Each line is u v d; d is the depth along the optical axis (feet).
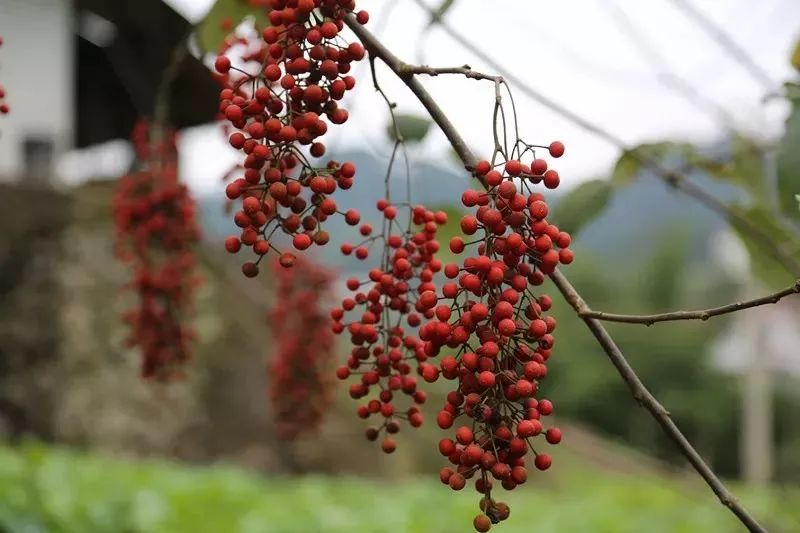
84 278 28.35
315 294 9.64
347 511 24.94
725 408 75.82
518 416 3.63
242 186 4.01
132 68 24.26
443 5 7.02
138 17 22.31
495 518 3.56
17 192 25.90
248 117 4.11
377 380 4.72
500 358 3.72
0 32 28.81
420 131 7.22
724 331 83.30
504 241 3.69
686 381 77.66
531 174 3.74
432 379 3.72
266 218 4.05
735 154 7.82
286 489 28.04
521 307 3.80
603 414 76.38
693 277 91.25
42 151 29.76
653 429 75.36
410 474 35.22
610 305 82.23
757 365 56.24
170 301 8.17
